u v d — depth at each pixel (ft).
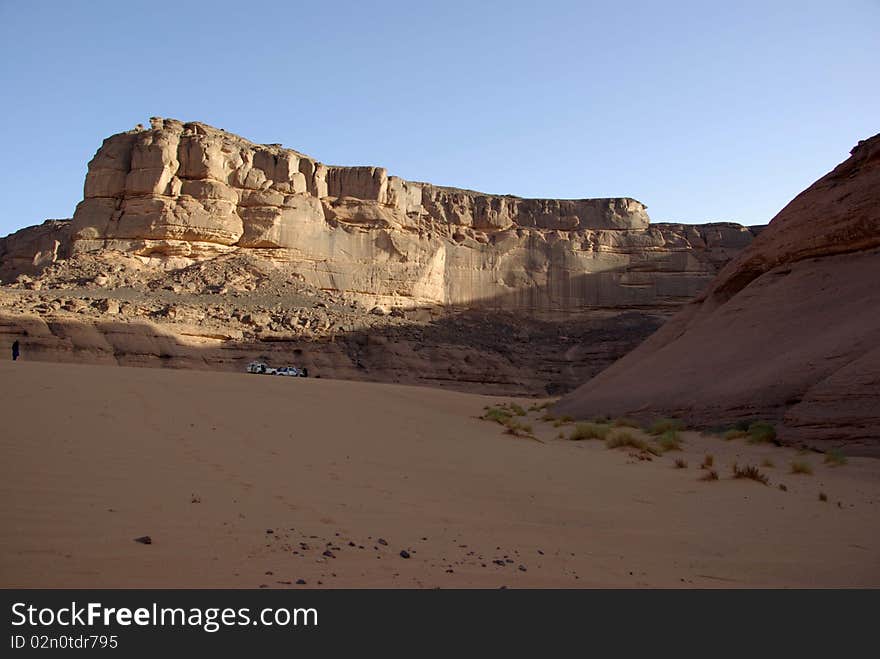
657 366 117.70
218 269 273.54
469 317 337.72
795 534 31.12
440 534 26.68
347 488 33.37
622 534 29.58
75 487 26.84
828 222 109.70
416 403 98.37
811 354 85.81
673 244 382.42
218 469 33.88
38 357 186.29
